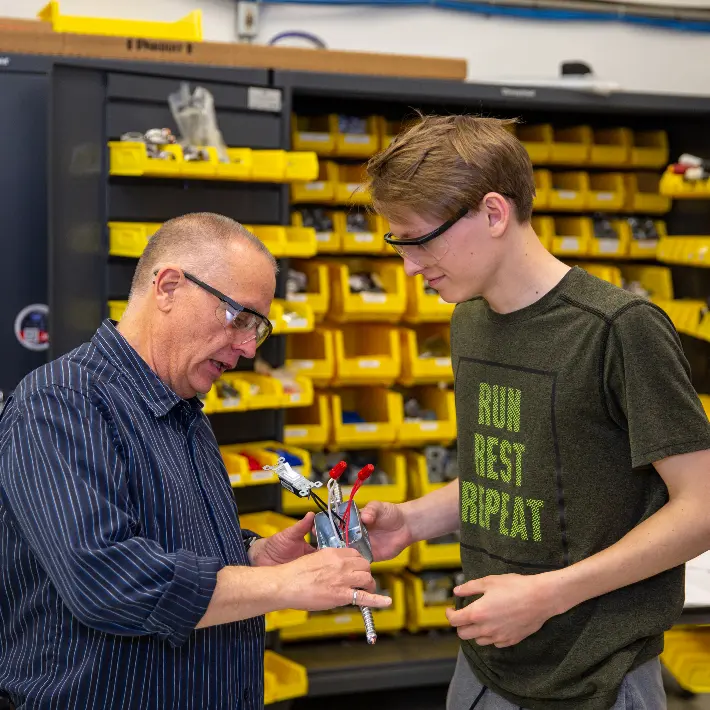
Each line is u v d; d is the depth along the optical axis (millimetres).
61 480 1300
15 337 2945
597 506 1519
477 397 1663
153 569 1279
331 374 3391
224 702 1470
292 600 1353
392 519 1848
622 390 1461
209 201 3066
